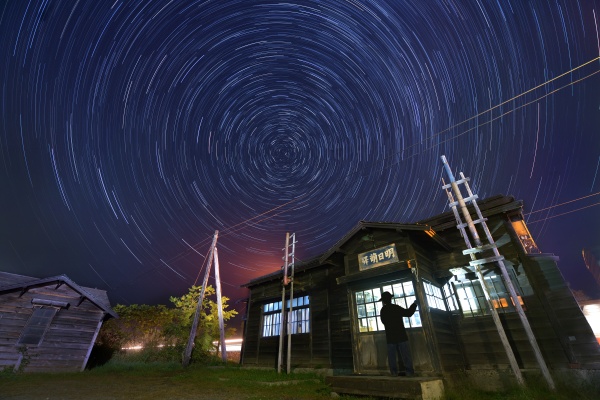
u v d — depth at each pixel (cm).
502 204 799
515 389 538
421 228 713
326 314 1023
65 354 1192
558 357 589
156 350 1534
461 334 718
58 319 1233
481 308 714
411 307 618
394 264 716
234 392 614
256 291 1404
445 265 798
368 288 768
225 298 1798
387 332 611
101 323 1345
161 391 621
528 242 754
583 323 593
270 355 1152
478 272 639
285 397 560
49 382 788
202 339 1570
